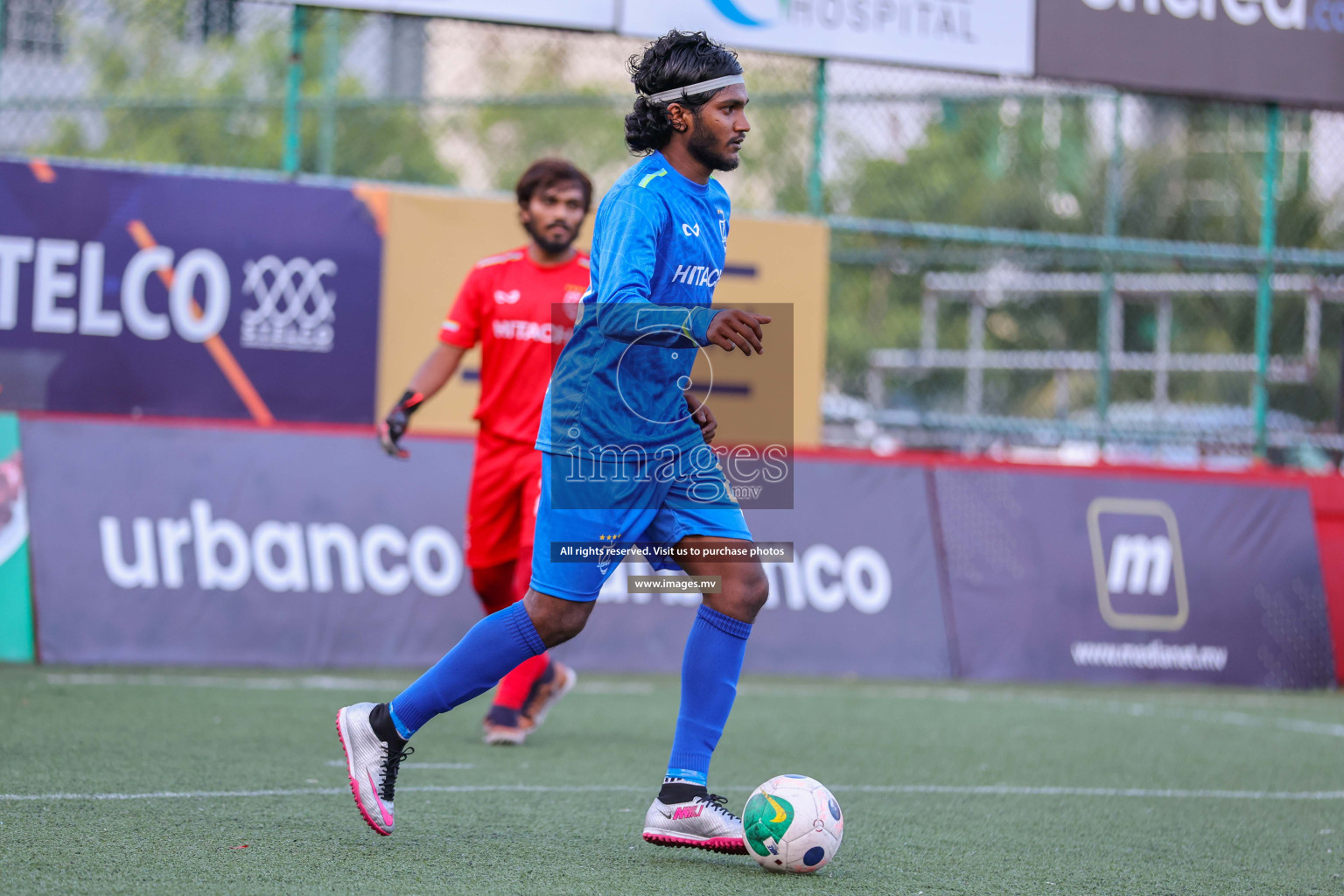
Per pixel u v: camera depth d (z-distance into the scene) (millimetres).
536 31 28375
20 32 31328
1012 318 54031
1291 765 18406
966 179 52656
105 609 23859
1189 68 31391
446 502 26359
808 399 30141
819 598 27438
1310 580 30438
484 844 11266
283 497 25344
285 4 27328
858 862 11258
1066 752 18828
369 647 25141
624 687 24312
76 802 12234
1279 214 39250
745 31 28812
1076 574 29031
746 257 29812
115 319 26625
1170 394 49562
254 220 27328
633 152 11258
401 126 48312
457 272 28469
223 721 18047
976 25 30125
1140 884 10945
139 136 42406
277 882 9602
